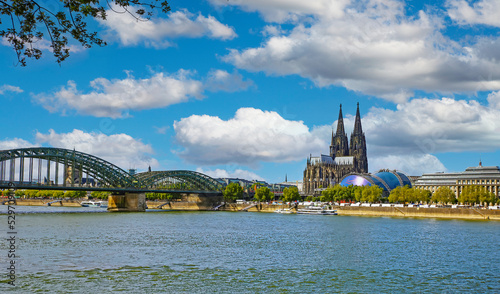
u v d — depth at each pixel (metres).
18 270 71.94
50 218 182.38
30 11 24.89
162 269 75.00
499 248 102.38
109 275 69.88
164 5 24.12
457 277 71.44
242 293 60.84
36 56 25.34
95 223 159.75
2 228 133.50
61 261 80.00
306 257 88.50
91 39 26.19
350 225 164.88
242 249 98.31
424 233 134.50
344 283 66.94
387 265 80.69
